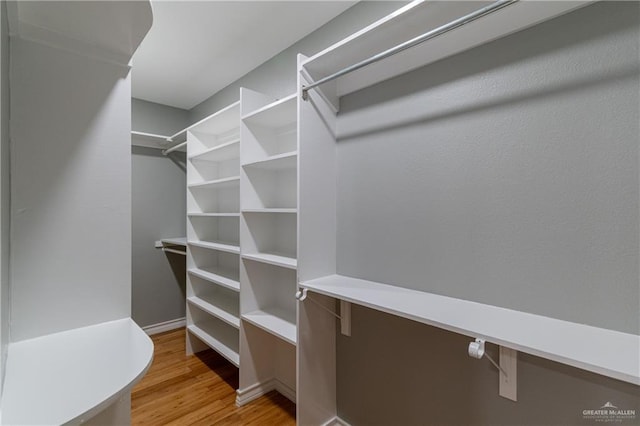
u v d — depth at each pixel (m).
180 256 3.45
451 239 1.31
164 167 3.36
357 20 1.71
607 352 0.82
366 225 1.62
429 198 1.38
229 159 2.83
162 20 1.87
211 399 2.10
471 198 1.25
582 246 1.01
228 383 2.30
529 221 1.11
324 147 1.68
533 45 1.09
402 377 1.48
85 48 1.09
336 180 1.75
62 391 0.70
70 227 1.06
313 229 1.63
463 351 1.28
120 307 1.16
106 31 1.03
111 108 1.15
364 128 1.62
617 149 0.94
